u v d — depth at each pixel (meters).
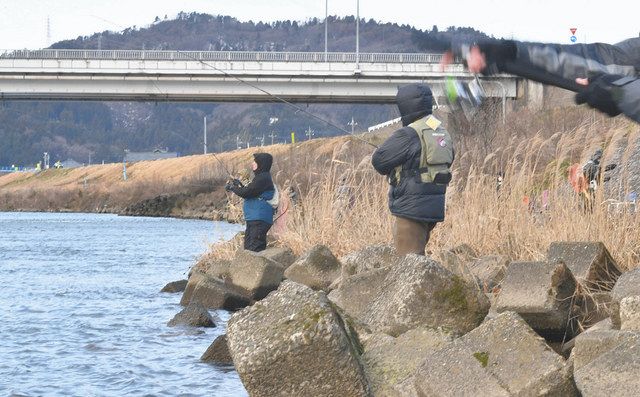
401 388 6.27
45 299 15.77
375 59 72.25
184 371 8.96
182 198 94.19
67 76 71.25
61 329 12.04
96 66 70.88
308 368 6.21
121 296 16.25
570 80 4.70
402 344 6.65
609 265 9.12
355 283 8.97
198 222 70.19
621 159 12.80
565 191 12.02
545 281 8.06
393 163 9.27
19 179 181.25
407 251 9.34
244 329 6.45
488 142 15.70
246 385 6.31
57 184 158.50
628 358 5.48
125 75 71.06
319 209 16.23
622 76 4.64
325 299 6.44
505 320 6.12
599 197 11.01
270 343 6.23
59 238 42.81
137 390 8.15
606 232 10.73
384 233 14.35
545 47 4.73
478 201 12.56
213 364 9.33
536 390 5.76
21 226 61.97
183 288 17.12
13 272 22.02
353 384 6.23
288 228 17.45
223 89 72.06
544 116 15.92
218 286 13.95
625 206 10.93
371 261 10.80
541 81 4.76
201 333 11.55
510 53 4.73
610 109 4.71
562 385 5.77
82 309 14.28
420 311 7.55
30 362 9.61
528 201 12.38
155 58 71.25
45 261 26.33
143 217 90.56
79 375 8.88
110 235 46.09
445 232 12.68
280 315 6.38
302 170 18.34
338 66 71.75
